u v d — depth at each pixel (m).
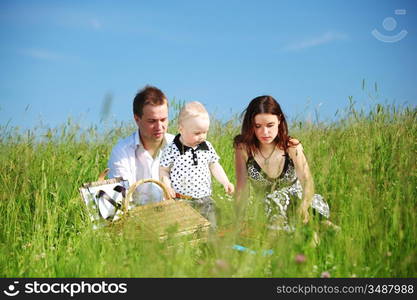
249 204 6.83
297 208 6.77
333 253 5.93
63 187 8.66
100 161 10.56
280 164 7.61
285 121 7.46
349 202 7.00
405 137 8.72
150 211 6.88
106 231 6.83
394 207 6.27
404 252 5.71
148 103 7.87
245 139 7.55
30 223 7.75
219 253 5.31
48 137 10.73
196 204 7.85
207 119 8.05
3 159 9.64
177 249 5.62
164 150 8.22
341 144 9.38
